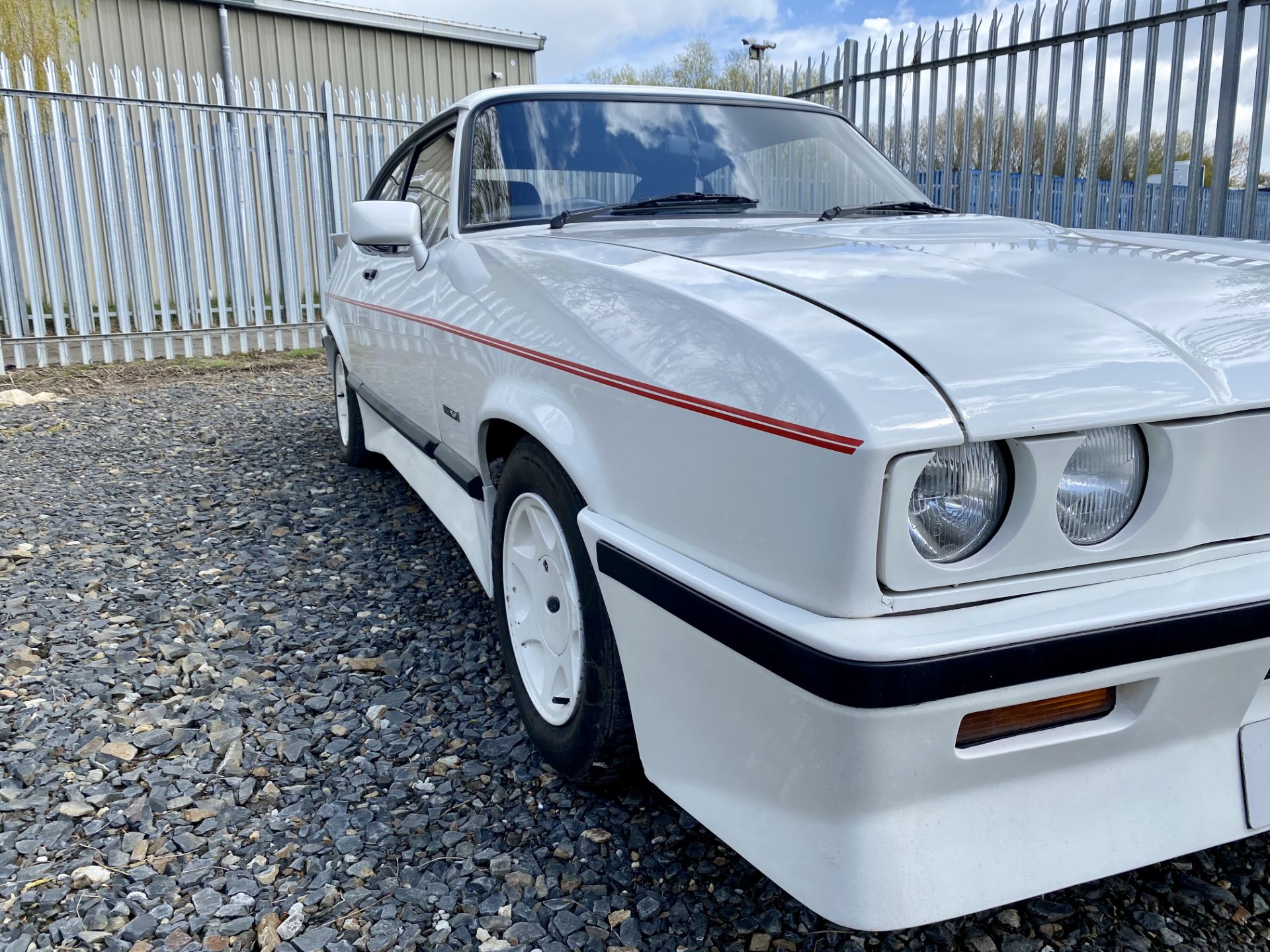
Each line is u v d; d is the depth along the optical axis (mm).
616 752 1922
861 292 1543
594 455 1783
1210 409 1370
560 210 2758
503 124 2895
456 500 2889
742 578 1437
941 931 1692
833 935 1679
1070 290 1602
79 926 1693
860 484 1234
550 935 1672
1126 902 1759
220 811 2037
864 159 3184
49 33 10250
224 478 4660
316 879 1816
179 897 1773
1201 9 4793
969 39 6113
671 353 1589
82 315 8023
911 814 1344
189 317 8531
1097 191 5523
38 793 2090
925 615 1293
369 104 9125
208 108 8266
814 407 1294
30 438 5551
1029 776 1395
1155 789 1464
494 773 2178
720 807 1567
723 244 2057
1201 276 1707
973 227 2396
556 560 2062
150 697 2518
